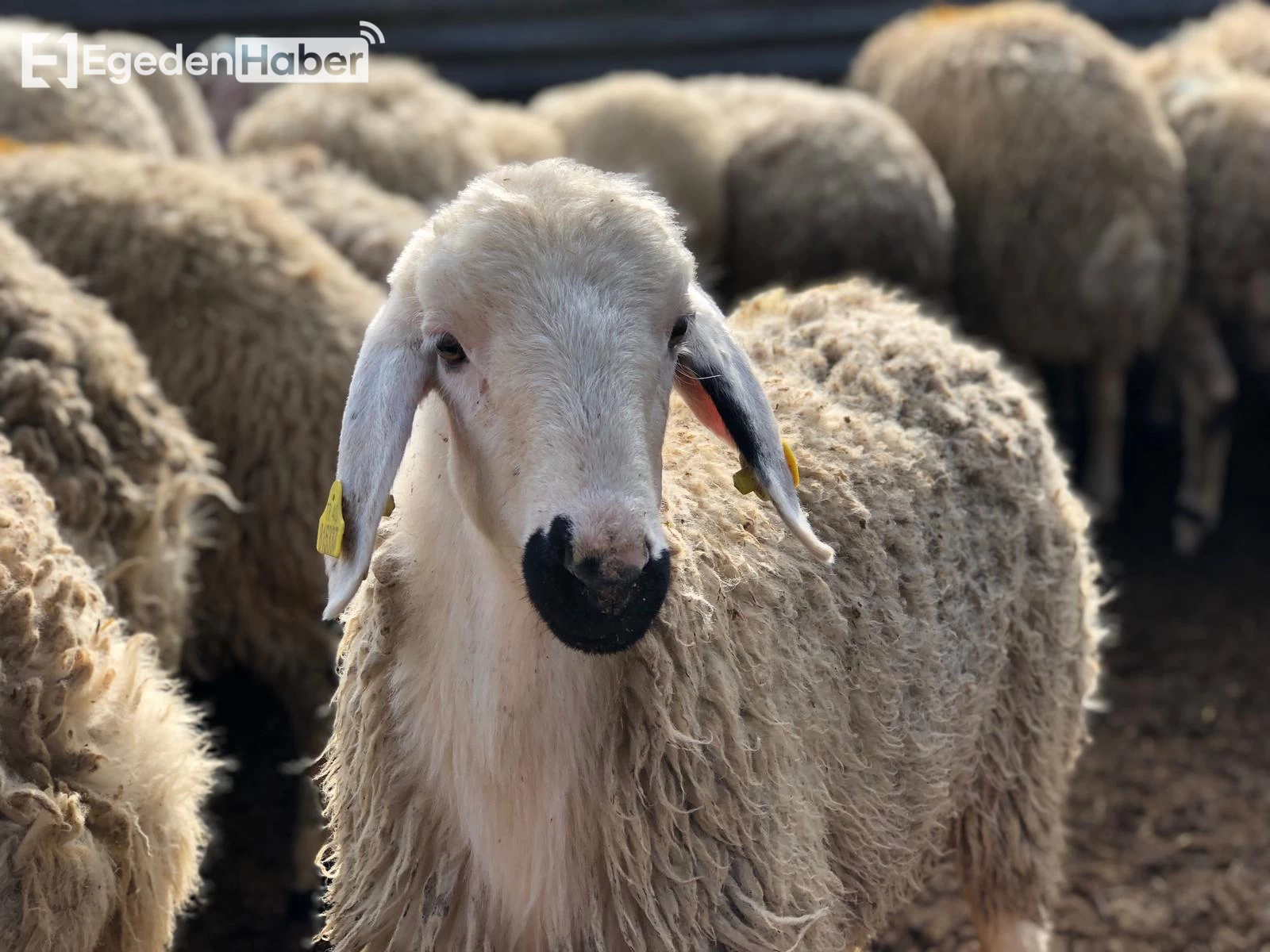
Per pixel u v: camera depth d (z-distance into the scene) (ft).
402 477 7.84
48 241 13.55
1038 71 22.43
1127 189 22.06
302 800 14.08
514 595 7.06
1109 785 16.53
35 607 7.95
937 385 9.96
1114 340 22.93
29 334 10.83
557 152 24.07
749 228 22.75
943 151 23.47
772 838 7.78
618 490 6.29
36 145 18.10
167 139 21.61
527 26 34.32
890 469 9.17
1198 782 16.61
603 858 7.54
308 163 18.40
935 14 28.78
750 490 7.52
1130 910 14.19
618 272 6.67
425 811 7.77
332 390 13.42
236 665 15.70
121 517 10.97
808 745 8.21
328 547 6.89
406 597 7.70
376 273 16.35
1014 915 10.78
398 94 22.00
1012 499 9.92
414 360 6.98
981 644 9.57
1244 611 21.25
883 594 8.80
